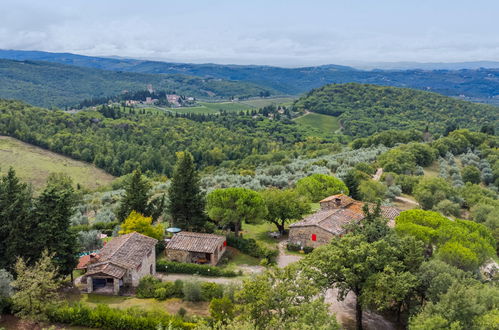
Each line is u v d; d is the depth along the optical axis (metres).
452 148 143.00
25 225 44.81
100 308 37.25
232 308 36.81
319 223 58.59
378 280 35.19
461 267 42.62
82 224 73.44
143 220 57.66
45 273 37.38
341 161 128.50
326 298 45.78
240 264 55.31
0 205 45.22
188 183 64.62
